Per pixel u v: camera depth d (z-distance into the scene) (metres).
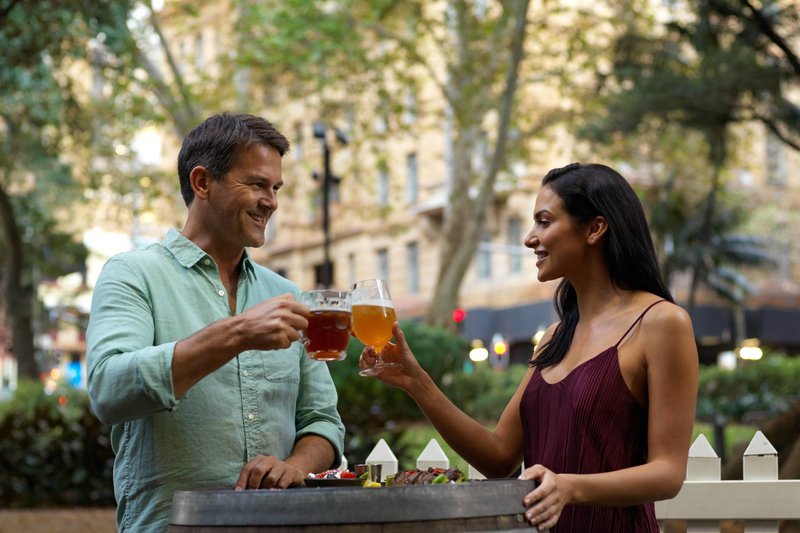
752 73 11.89
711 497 3.57
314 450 3.13
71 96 21.98
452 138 25.94
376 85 23.92
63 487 11.10
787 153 37.09
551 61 24.41
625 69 13.41
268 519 2.34
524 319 36.09
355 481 2.79
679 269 27.67
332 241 45.03
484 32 21.77
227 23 24.86
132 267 2.99
